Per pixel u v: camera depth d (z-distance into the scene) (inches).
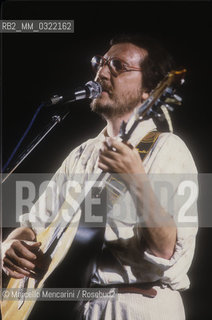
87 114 194.2
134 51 131.5
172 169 117.2
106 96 129.9
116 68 129.3
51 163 194.7
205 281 184.1
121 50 132.3
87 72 197.0
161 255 111.5
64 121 194.5
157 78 130.9
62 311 123.7
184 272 115.8
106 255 119.4
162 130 138.8
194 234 116.5
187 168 119.6
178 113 177.9
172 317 117.3
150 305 115.4
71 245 119.6
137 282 116.0
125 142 106.8
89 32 197.5
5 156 195.9
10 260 133.2
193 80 178.2
